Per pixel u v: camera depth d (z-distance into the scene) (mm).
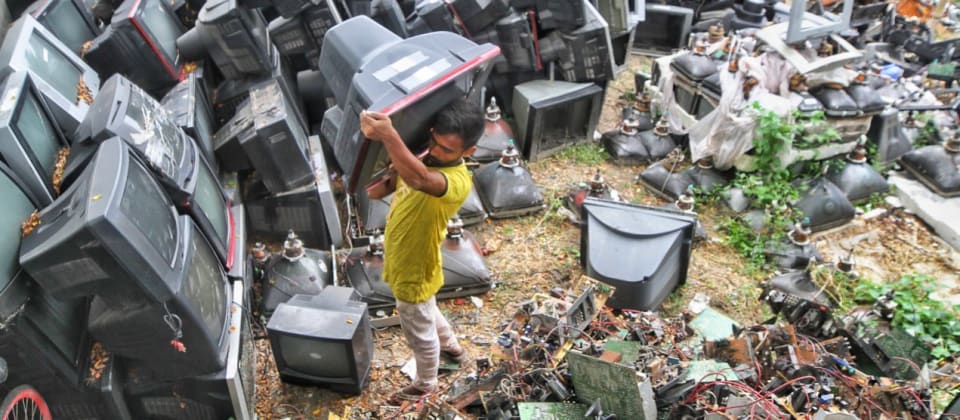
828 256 5016
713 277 4746
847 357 3727
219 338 3250
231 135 4652
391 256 3139
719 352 3689
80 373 3025
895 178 5727
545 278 4707
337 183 5527
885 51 7297
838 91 5305
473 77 2990
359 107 2877
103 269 2645
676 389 3285
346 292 3896
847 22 5207
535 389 3400
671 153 5664
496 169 5270
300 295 3891
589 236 4309
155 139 3436
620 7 6008
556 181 5699
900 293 4363
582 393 3217
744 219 5141
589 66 5777
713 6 7734
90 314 3012
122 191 2686
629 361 3490
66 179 3293
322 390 3895
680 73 5922
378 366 4023
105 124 3227
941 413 3145
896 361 3641
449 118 2703
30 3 5523
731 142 5301
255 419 3662
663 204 5465
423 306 3309
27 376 2895
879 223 5355
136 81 5008
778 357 3594
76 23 5004
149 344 3010
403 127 2697
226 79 5375
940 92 6426
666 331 4047
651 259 4105
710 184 5441
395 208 3021
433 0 5688
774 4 7727
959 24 7480
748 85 5297
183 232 3164
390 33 3369
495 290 4590
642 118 6223
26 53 3719
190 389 3225
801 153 5266
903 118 6133
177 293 2812
